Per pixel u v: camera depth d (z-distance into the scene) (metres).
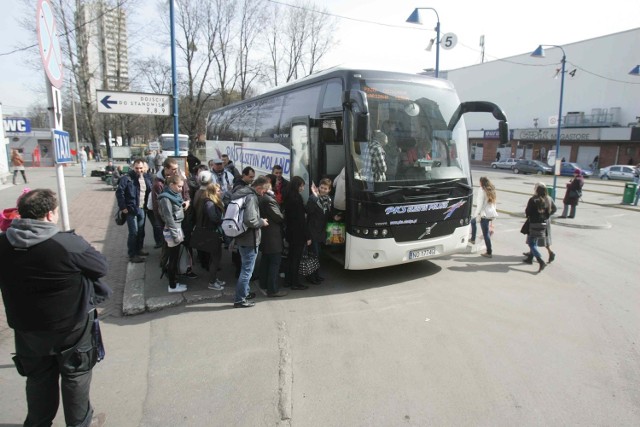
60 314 2.62
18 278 2.54
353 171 5.99
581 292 6.35
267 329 4.93
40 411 2.79
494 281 6.84
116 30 37.72
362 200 5.94
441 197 6.45
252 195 5.39
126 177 7.16
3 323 4.89
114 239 8.96
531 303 5.86
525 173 39.22
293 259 6.25
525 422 3.26
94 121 44.53
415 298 6.01
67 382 2.75
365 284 6.62
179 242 5.71
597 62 41.81
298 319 5.23
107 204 13.86
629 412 3.40
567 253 8.88
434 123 6.61
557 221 13.09
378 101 6.23
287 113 8.49
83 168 25.38
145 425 3.19
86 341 2.80
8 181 21.58
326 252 7.01
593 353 4.41
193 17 36.31
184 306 5.63
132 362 4.14
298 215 6.11
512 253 8.75
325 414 3.33
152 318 5.23
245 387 3.71
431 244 6.48
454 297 6.07
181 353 4.33
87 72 38.06
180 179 5.70
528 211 7.55
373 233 5.99
